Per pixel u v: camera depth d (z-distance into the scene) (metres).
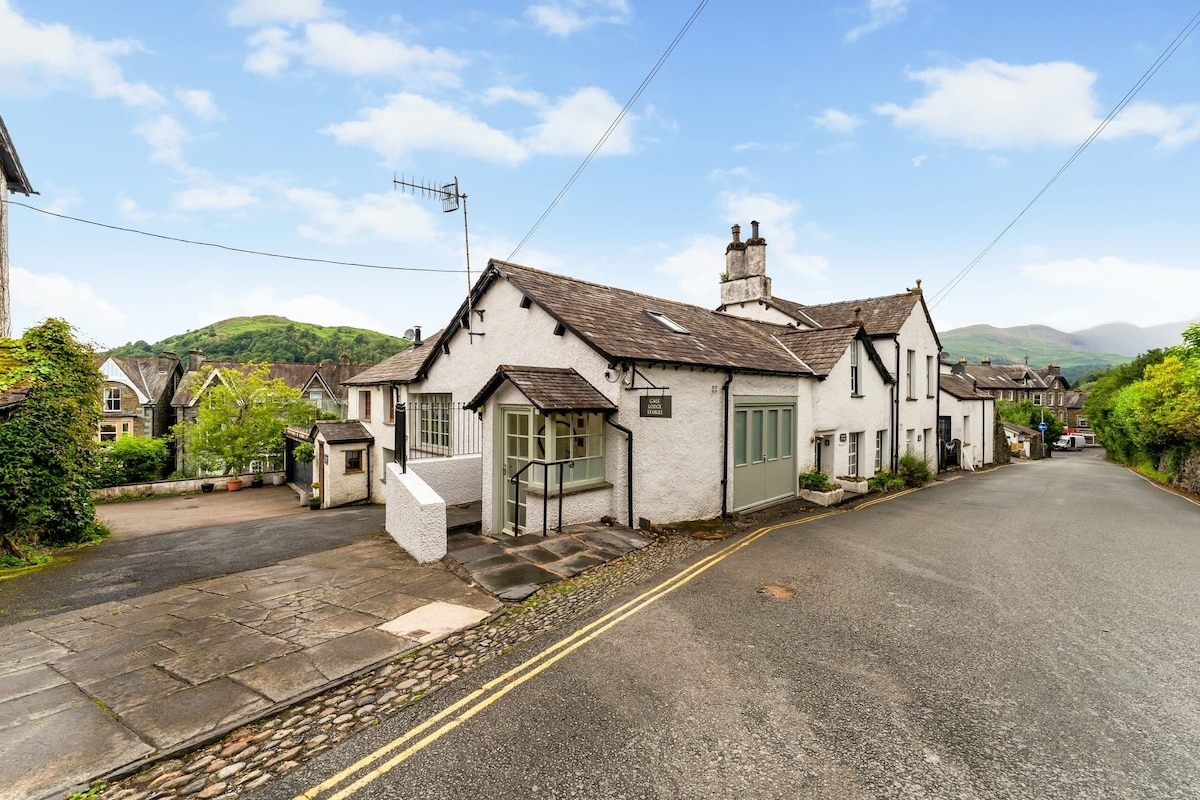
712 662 4.59
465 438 12.98
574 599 6.13
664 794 3.01
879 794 3.00
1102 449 57.00
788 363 13.36
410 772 3.19
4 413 9.12
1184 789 3.03
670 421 9.93
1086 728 3.64
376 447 18.38
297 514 15.19
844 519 11.04
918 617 5.60
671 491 9.94
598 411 8.94
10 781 3.02
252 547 9.17
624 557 7.83
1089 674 4.39
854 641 5.01
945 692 4.11
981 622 5.47
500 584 6.52
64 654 4.66
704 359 10.41
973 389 27.83
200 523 14.41
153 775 3.15
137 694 3.98
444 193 11.84
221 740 3.49
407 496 8.14
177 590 6.51
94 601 6.16
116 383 32.41
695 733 3.57
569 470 9.12
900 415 18.91
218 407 24.95
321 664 4.48
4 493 8.83
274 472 25.73
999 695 4.06
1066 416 68.12
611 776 3.15
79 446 10.49
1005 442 31.27
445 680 4.29
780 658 4.66
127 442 25.88
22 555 8.67
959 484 17.75
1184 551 8.42
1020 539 9.20
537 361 10.71
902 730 3.61
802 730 3.61
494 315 11.94
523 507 9.39
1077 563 7.68
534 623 5.46
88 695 3.96
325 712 3.82
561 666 4.52
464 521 9.74
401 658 4.66
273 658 4.59
